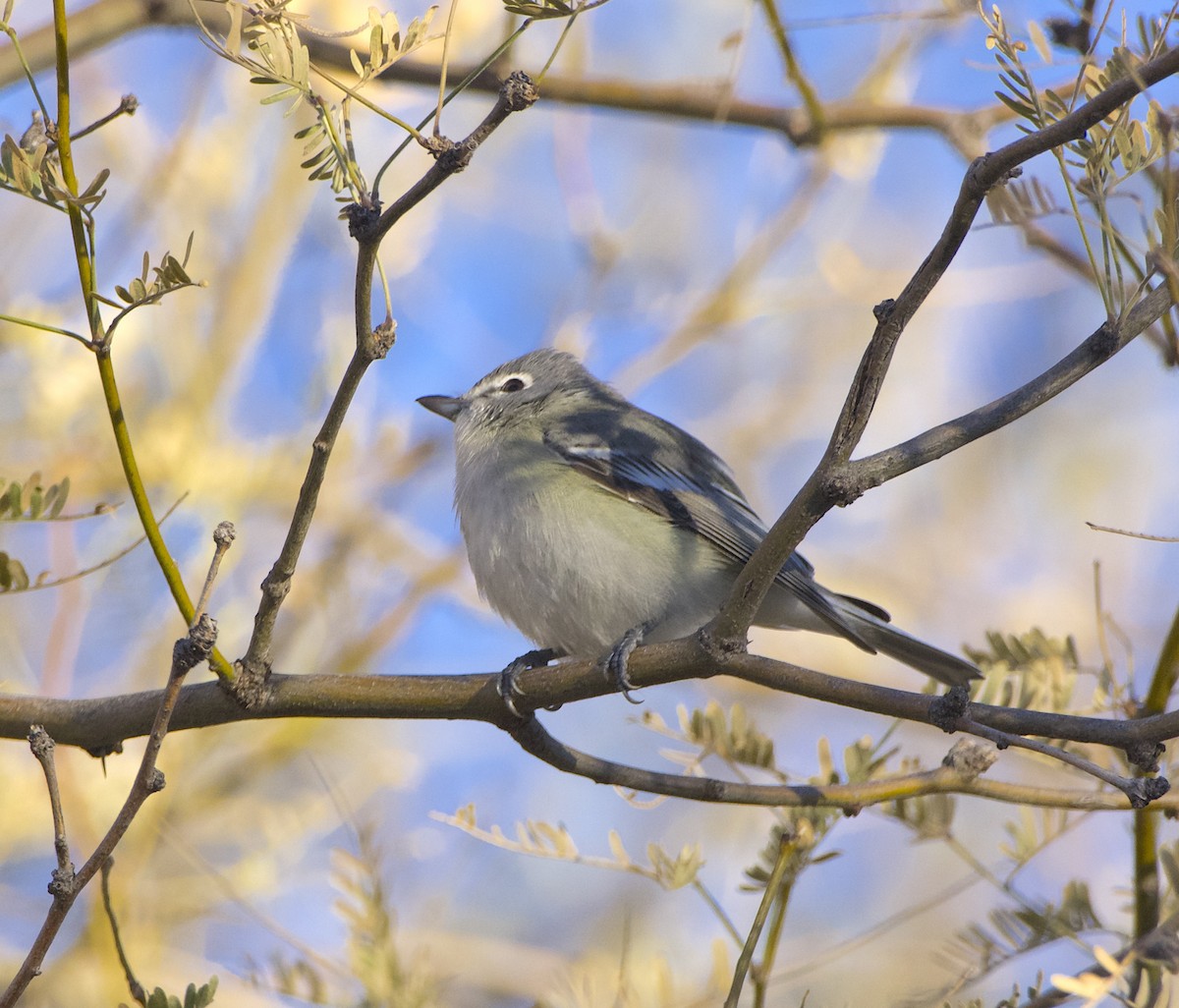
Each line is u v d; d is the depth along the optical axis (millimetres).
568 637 10688
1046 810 8258
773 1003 13484
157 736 5926
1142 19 5773
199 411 12883
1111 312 6219
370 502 14117
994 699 8422
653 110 11469
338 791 11250
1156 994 6785
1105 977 5246
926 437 6375
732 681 15898
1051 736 6699
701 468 11344
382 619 13828
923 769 8531
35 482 6672
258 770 13203
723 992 8328
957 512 17328
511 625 10922
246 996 11461
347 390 6422
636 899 13906
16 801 12039
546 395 11781
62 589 12250
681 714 8508
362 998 8711
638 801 7980
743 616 7105
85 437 12734
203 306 13016
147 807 12258
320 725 13445
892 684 16062
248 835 12664
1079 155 5848
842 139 13508
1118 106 5328
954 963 8398
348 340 14055
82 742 7656
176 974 11641
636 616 10469
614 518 10523
